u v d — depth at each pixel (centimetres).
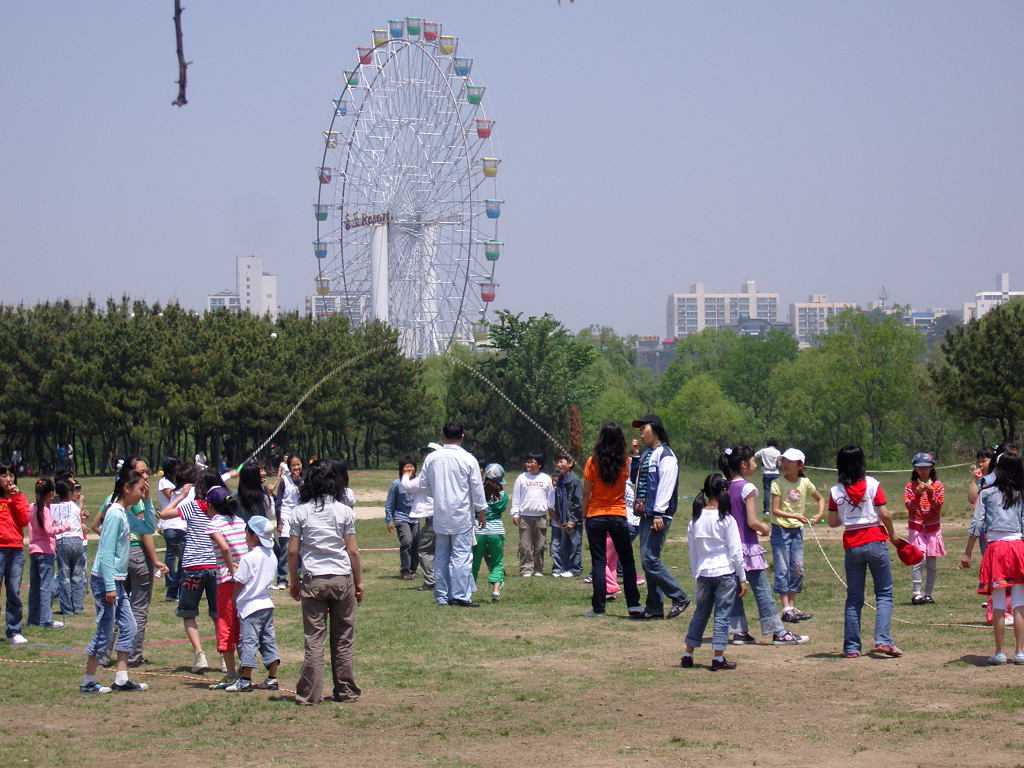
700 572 1124
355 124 7519
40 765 790
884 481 5684
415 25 7331
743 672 1099
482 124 7175
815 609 1518
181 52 718
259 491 1136
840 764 764
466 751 824
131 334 6656
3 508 1383
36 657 1288
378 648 1276
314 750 833
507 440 7900
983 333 5062
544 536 2028
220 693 1068
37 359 6675
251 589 1085
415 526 2025
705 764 772
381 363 7500
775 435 9506
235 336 6850
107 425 6744
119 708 998
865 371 8531
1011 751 779
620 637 1330
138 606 1228
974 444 8469
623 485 1493
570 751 817
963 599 1572
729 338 13825
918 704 932
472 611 1550
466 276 7206
